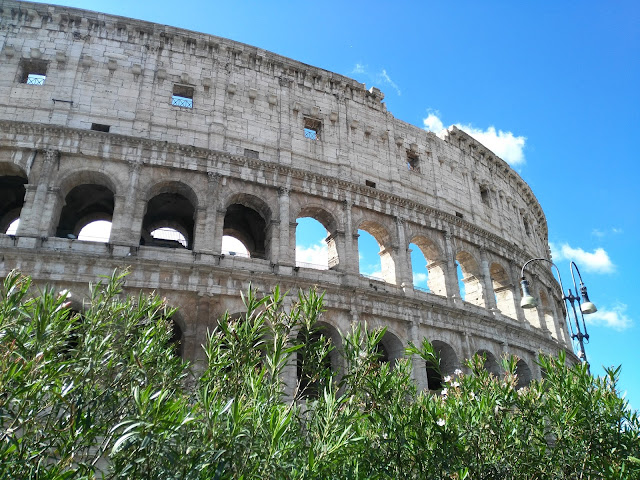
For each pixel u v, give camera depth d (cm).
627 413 2073
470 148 6881
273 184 4712
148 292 3825
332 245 5006
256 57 5303
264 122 5047
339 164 5256
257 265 4322
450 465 1794
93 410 1633
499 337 5544
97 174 4256
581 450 1981
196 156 4519
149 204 5084
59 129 4222
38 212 3931
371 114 5831
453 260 5606
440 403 2081
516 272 6506
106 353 1923
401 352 4647
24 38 4612
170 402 1407
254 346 1956
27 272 3644
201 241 4228
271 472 1412
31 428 1553
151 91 4725
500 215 6844
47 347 1711
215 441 1395
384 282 4941
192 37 5072
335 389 1962
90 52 4706
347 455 1670
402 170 5788
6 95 4344
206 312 3900
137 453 1394
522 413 2075
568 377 2153
